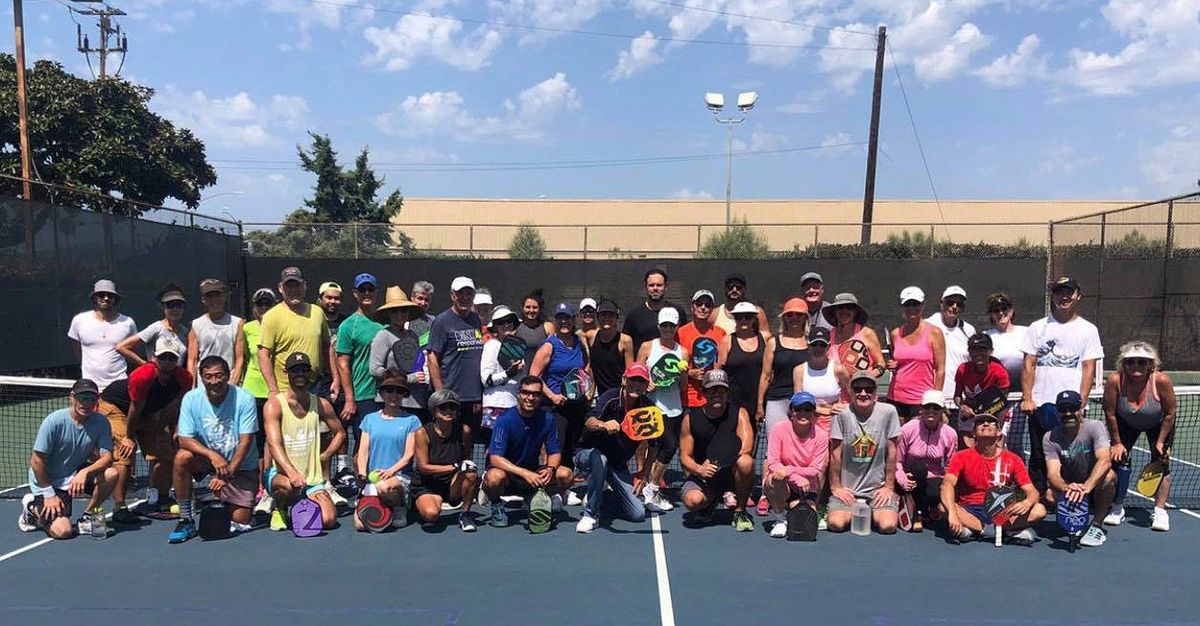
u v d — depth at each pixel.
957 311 7.12
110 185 22.00
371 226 21.45
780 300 19.80
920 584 5.05
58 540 5.95
